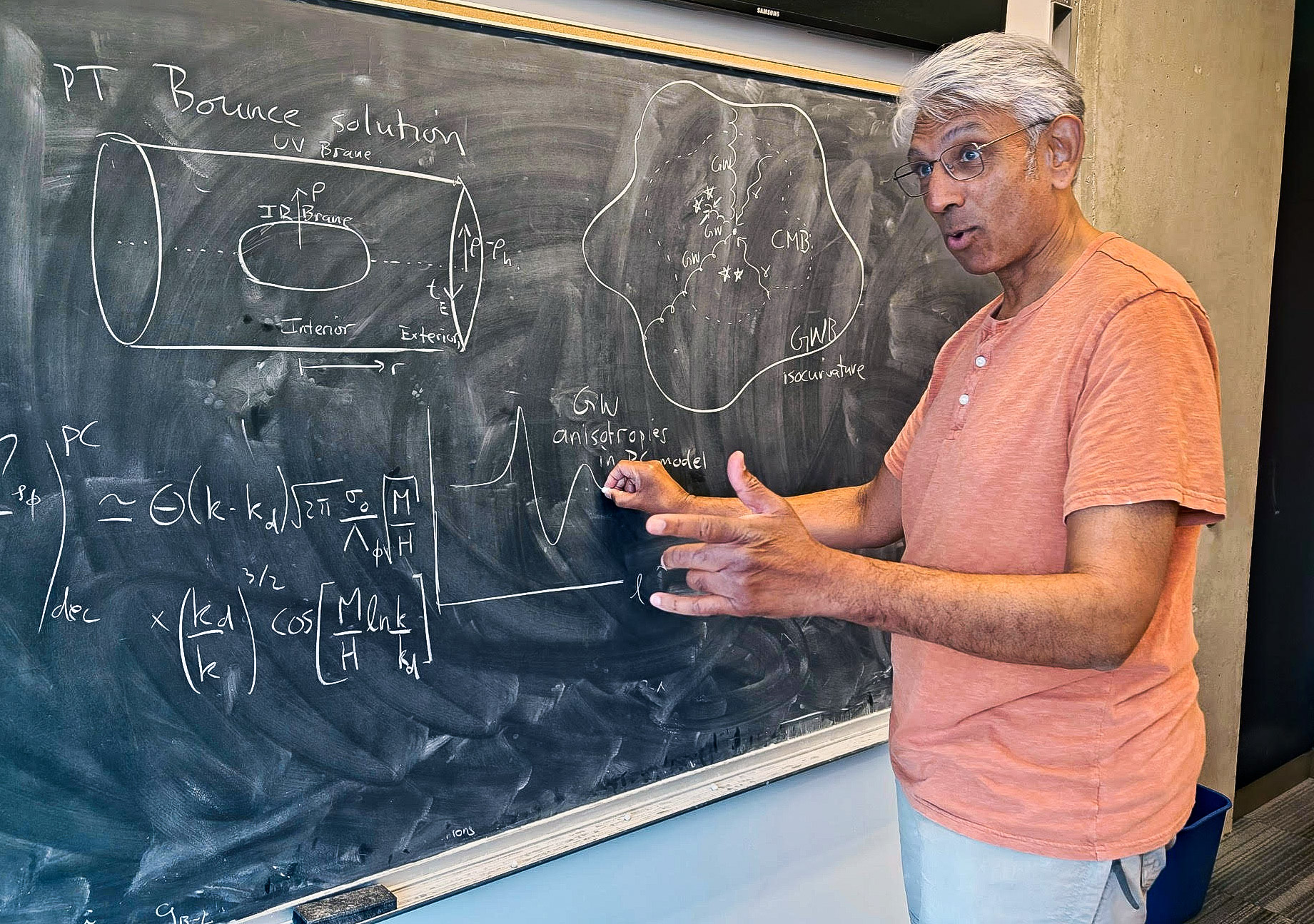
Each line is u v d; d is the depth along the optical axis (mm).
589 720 1263
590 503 1235
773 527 905
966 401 1086
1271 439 2490
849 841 1656
